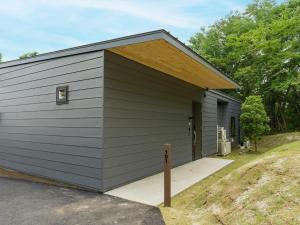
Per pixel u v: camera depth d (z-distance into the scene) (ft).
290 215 9.35
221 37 65.00
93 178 15.96
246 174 13.91
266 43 49.34
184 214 12.52
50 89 18.61
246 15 63.98
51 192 15.99
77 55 17.02
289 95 54.80
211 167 24.95
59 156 17.81
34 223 11.35
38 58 19.36
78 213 12.51
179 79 25.77
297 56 48.11
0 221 11.56
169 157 13.53
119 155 17.08
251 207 10.93
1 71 23.04
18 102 21.29
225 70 62.18
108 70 16.17
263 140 46.34
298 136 42.75
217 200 13.15
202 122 31.04
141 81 19.56
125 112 17.70
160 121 22.26
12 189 16.76
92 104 16.12
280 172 12.46
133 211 12.78
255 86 54.54
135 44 14.73
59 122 17.93
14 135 21.54
